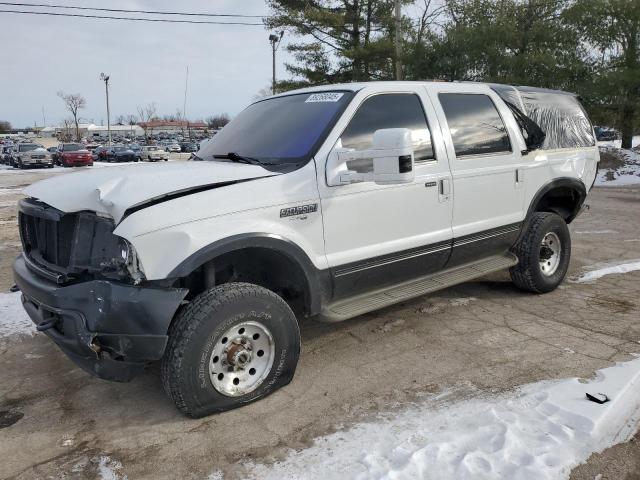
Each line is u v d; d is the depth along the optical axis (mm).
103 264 3010
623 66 21203
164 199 3045
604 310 4910
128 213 2938
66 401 3539
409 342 4309
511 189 4879
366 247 3861
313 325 4750
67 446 3016
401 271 4160
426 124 4266
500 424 3002
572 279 5934
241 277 3734
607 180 18297
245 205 3227
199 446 2957
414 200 4098
